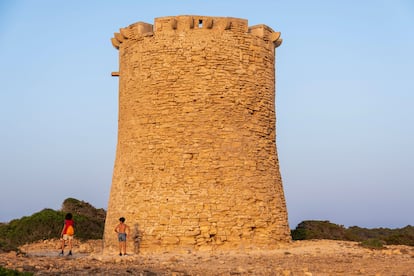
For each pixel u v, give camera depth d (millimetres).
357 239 31250
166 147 21156
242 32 22109
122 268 15234
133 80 22297
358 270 15375
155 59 21750
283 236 22031
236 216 20797
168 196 20750
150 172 21188
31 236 32219
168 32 21734
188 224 20406
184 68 21453
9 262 15352
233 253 19547
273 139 22984
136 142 21766
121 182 22141
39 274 13586
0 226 34500
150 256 19047
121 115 23000
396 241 29672
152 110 21531
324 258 18125
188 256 18750
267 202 21688
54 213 34969
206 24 21562
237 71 21797
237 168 21203
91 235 34312
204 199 20641
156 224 20578
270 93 22953
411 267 16016
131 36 22656
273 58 23422
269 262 17109
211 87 21359
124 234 20109
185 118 21172
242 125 21609
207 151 21016
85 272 14180
